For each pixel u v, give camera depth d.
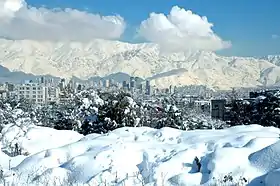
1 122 28.22
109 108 26.20
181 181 8.43
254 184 8.02
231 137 10.66
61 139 14.15
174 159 9.19
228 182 8.10
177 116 29.94
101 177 8.98
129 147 10.51
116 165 9.45
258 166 8.41
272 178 7.67
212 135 11.54
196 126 31.03
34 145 13.69
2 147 14.26
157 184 8.48
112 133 12.62
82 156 9.93
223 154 8.70
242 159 8.62
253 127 12.62
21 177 9.68
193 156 9.35
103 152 9.84
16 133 15.47
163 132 12.12
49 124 32.50
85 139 12.89
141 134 12.55
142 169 9.39
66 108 31.12
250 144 9.37
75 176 9.40
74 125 27.89
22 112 33.12
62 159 10.63
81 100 29.03
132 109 26.67
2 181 9.22
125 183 8.66
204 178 8.45
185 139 11.47
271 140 9.45
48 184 9.11
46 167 10.24
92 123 26.89
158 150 10.13
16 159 11.61
